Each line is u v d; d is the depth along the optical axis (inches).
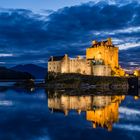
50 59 7436.0
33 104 3722.9
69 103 3823.8
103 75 7317.9
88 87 6565.0
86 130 2066.9
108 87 6742.1
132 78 7298.2
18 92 5851.4
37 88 6973.4
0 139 1779.0
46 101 4082.2
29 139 1781.5
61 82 6722.4
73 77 6791.3
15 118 2586.1
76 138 1814.7
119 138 1818.4
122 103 3865.7
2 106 3513.8
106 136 1875.0
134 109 3262.8
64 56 7086.6
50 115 2783.0
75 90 6082.7
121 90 6476.4
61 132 1991.9
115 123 2379.4
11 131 2020.2
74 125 2262.6
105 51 7829.7
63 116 2723.9
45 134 1926.7
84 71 7229.3
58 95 5032.0
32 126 2210.9
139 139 1787.6
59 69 7101.4
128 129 2117.4
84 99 4338.1
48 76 7327.8
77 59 7170.3
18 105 3619.6
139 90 6599.4
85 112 3011.8
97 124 2308.1
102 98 4515.3
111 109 3262.8
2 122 2378.2
